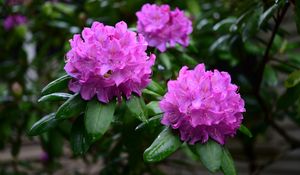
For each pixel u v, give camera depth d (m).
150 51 1.08
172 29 1.06
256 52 1.55
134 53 0.81
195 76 0.81
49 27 1.86
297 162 2.18
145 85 0.84
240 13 1.17
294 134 2.23
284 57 1.67
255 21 1.07
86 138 0.81
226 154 0.82
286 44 1.46
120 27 0.82
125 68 0.80
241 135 1.75
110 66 0.79
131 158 1.15
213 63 1.81
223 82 0.81
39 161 2.23
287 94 1.10
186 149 1.37
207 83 0.80
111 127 1.33
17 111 1.56
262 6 1.09
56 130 1.34
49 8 1.75
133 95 0.83
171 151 0.80
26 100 1.60
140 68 0.81
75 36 0.81
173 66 1.11
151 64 0.83
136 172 1.34
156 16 1.06
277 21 1.08
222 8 1.59
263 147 2.32
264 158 2.32
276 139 2.28
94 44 0.79
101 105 0.81
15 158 1.91
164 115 0.82
